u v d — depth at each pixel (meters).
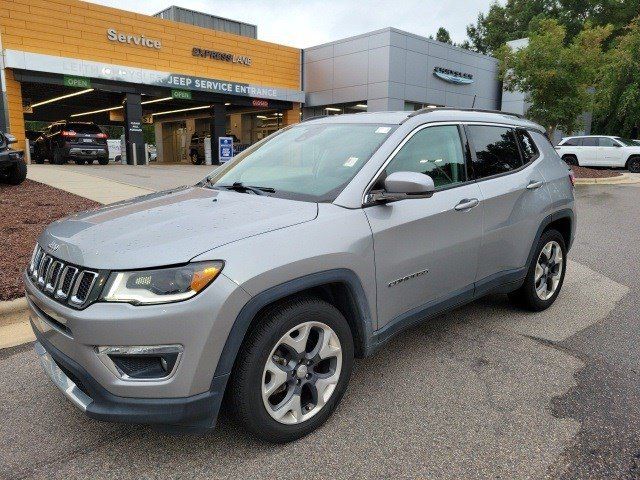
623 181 18.83
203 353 2.33
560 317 4.60
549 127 22.14
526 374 3.50
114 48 21.59
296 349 2.68
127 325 2.26
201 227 2.62
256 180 3.55
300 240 2.64
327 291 2.95
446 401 3.14
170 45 23.36
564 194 4.67
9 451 2.65
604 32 21.55
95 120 41.81
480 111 4.23
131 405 2.32
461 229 3.56
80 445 2.71
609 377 3.46
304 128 4.04
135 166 21.59
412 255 3.22
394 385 3.34
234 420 2.59
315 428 2.83
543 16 48.16
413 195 2.94
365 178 3.09
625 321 4.51
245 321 2.41
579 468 2.52
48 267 2.66
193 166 23.28
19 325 4.28
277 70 27.62
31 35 19.34
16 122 19.47
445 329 4.30
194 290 2.30
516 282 4.22
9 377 3.45
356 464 2.55
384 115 3.75
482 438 2.77
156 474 2.48
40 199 9.44
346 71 26.81
